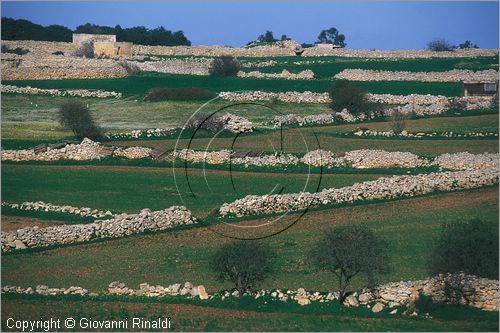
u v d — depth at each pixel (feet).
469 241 276.62
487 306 252.62
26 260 319.88
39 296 272.10
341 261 265.75
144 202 398.42
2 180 438.81
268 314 249.34
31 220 372.17
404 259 301.63
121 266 310.24
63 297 270.05
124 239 342.23
